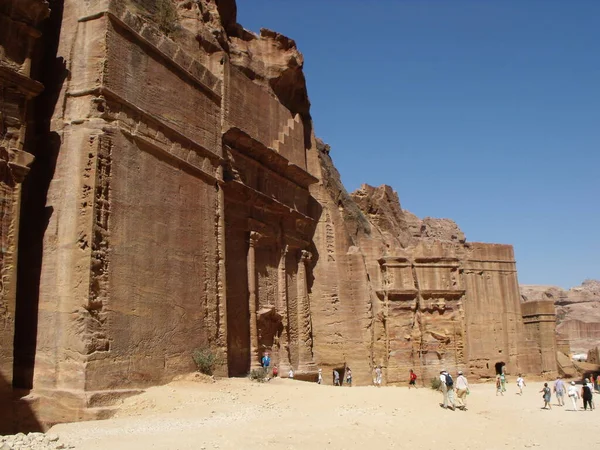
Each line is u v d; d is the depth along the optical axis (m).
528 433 17.94
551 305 44.78
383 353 36.91
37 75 17.59
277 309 29.03
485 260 42.31
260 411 16.20
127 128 18.14
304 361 30.70
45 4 16.47
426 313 38.84
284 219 30.48
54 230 16.27
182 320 19.67
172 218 19.94
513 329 42.12
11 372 14.52
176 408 15.80
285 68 34.19
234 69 27.25
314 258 34.09
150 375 17.59
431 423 16.81
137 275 17.62
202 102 23.06
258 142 27.52
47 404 14.77
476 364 39.91
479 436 16.17
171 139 20.55
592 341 87.50
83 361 15.08
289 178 31.64
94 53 17.45
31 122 17.27
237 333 25.28
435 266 39.81
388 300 37.59
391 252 39.09
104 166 16.84
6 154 15.17
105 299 16.11
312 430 13.81
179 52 21.64
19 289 16.25
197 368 20.00
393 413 17.47
